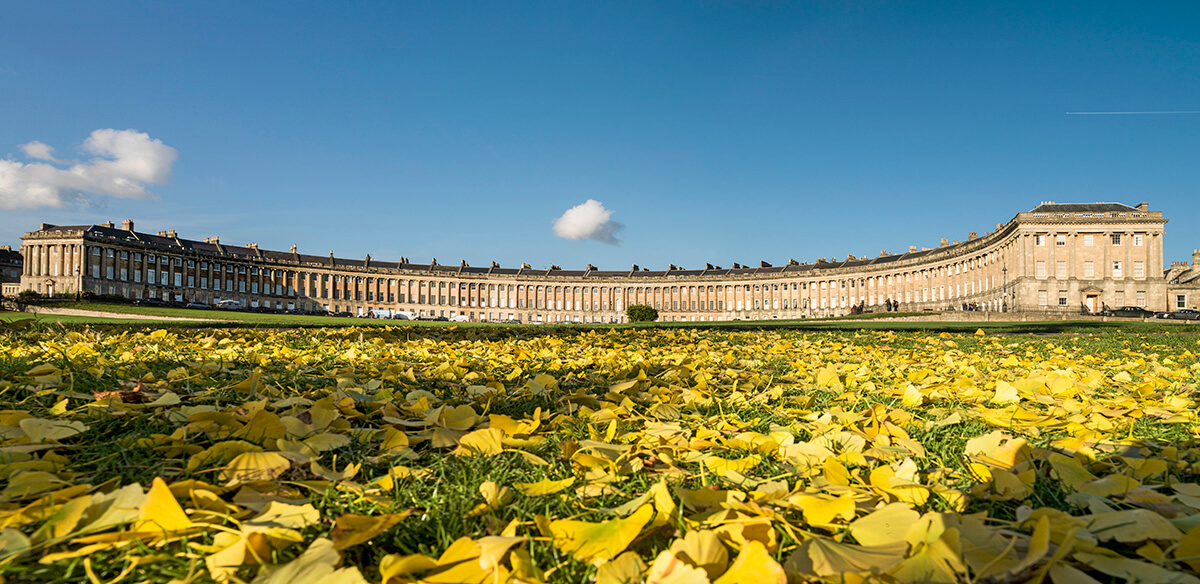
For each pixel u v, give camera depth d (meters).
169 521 1.20
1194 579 1.04
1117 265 63.75
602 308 108.88
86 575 1.13
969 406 3.39
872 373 4.85
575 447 2.04
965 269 78.19
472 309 107.94
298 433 2.14
